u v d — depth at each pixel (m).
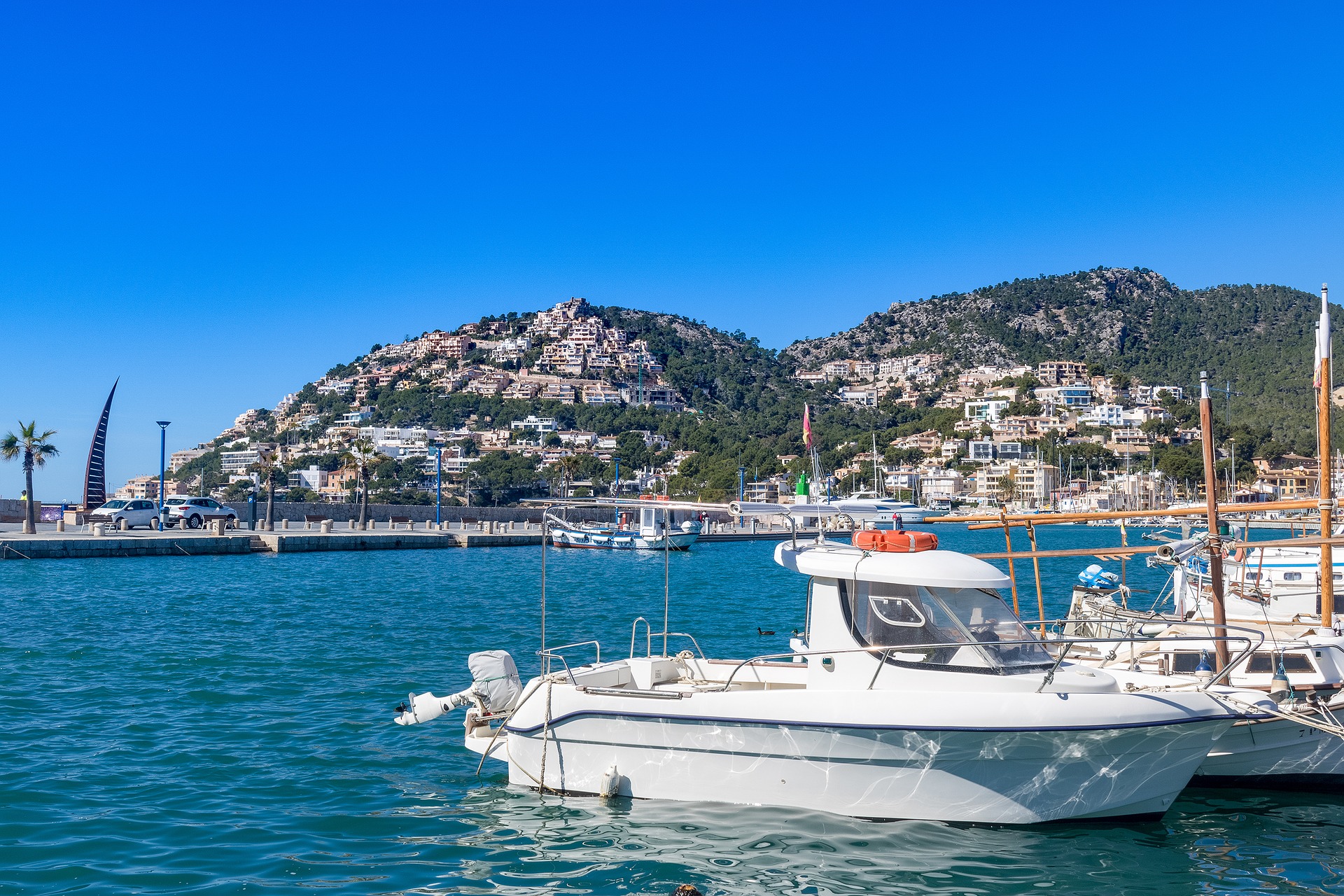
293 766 14.70
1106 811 12.30
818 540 14.75
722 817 12.27
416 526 101.75
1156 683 13.72
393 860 11.12
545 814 12.52
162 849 11.39
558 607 37.59
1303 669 14.16
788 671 14.59
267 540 68.88
